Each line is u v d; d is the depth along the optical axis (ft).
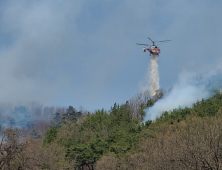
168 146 192.03
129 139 329.93
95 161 314.96
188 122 317.83
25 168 211.61
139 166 246.68
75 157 312.29
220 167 132.26
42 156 276.00
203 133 174.50
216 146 141.59
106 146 327.88
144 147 278.26
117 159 280.31
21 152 203.82
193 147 143.95
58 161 301.43
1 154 188.03
